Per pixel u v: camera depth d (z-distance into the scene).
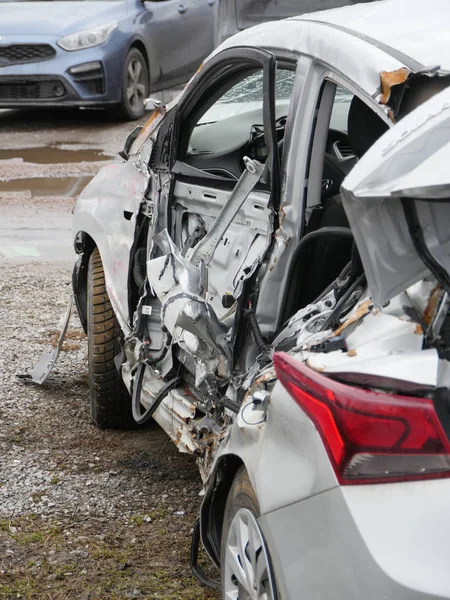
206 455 3.38
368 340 2.32
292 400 2.40
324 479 2.21
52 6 12.88
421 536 2.04
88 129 13.09
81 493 4.07
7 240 8.47
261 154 3.89
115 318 4.57
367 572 2.07
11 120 13.79
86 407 5.07
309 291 3.22
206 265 3.39
